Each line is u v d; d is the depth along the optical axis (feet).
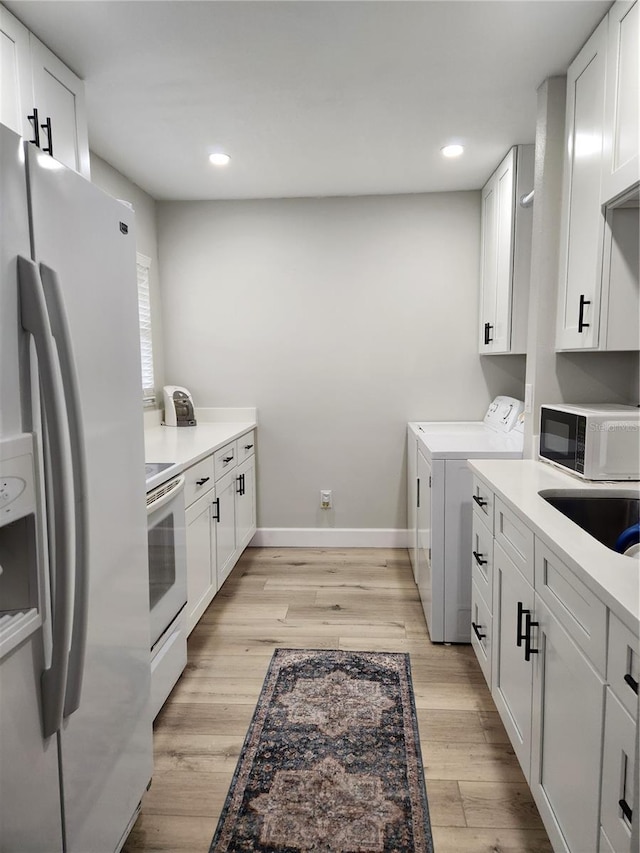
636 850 2.98
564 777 4.10
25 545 3.18
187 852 4.86
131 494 4.61
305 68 6.72
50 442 3.20
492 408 11.64
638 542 4.72
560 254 7.15
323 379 12.44
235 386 12.59
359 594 10.24
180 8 5.51
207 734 6.41
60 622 3.29
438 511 8.30
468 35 6.07
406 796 5.46
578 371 7.43
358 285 12.15
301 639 8.61
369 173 10.53
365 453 12.53
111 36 5.98
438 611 8.43
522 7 5.57
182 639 7.27
